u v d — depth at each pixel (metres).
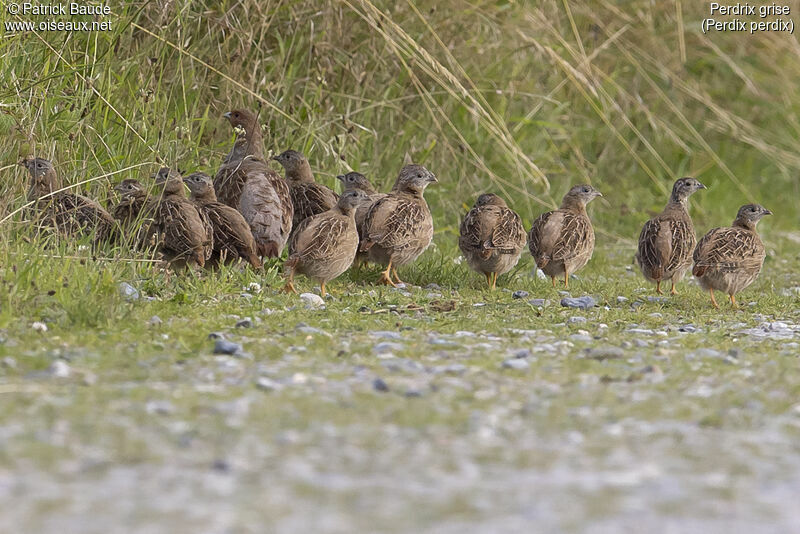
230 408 7.29
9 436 6.59
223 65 16.91
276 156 15.62
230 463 6.23
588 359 9.39
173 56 16.59
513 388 8.18
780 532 5.46
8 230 12.01
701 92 23.67
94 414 7.08
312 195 15.27
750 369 9.06
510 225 14.25
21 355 8.66
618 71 22.67
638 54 22.83
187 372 8.41
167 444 6.55
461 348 9.73
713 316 12.55
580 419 7.38
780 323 11.84
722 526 5.53
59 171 14.13
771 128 24.08
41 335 9.50
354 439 6.79
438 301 12.50
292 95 17.59
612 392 8.12
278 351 9.25
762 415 7.54
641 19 23.03
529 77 21.16
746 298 14.30
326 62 17.77
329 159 17.41
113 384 7.95
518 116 20.91
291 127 17.33
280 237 13.91
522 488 6.03
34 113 14.34
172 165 14.73
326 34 17.95
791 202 23.06
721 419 7.39
